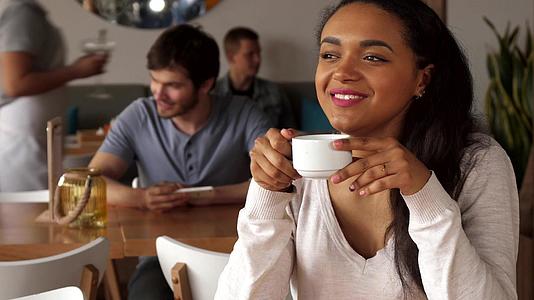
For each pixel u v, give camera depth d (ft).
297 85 22.95
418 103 5.14
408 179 4.37
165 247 7.67
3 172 13.00
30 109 12.89
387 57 4.81
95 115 22.68
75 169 9.16
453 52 5.15
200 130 10.62
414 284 4.94
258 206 5.04
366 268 5.06
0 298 7.28
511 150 15.87
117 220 9.37
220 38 22.93
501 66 16.07
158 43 10.22
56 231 8.91
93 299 7.54
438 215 4.45
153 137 10.66
